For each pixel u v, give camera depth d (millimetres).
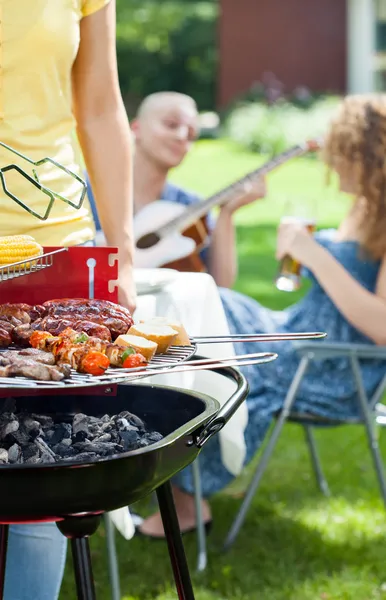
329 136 3186
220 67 20531
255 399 3053
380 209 3105
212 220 3506
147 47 27734
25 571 1986
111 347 1441
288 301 7039
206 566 2961
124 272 2076
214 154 16312
